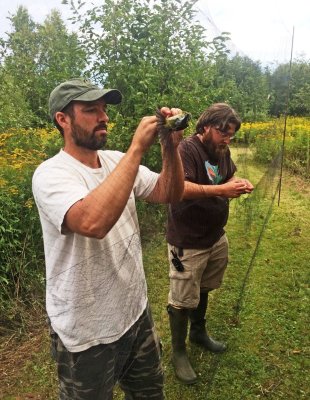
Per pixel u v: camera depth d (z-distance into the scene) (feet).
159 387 5.77
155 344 5.57
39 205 4.34
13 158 11.90
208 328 8.47
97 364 4.79
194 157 6.81
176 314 7.31
